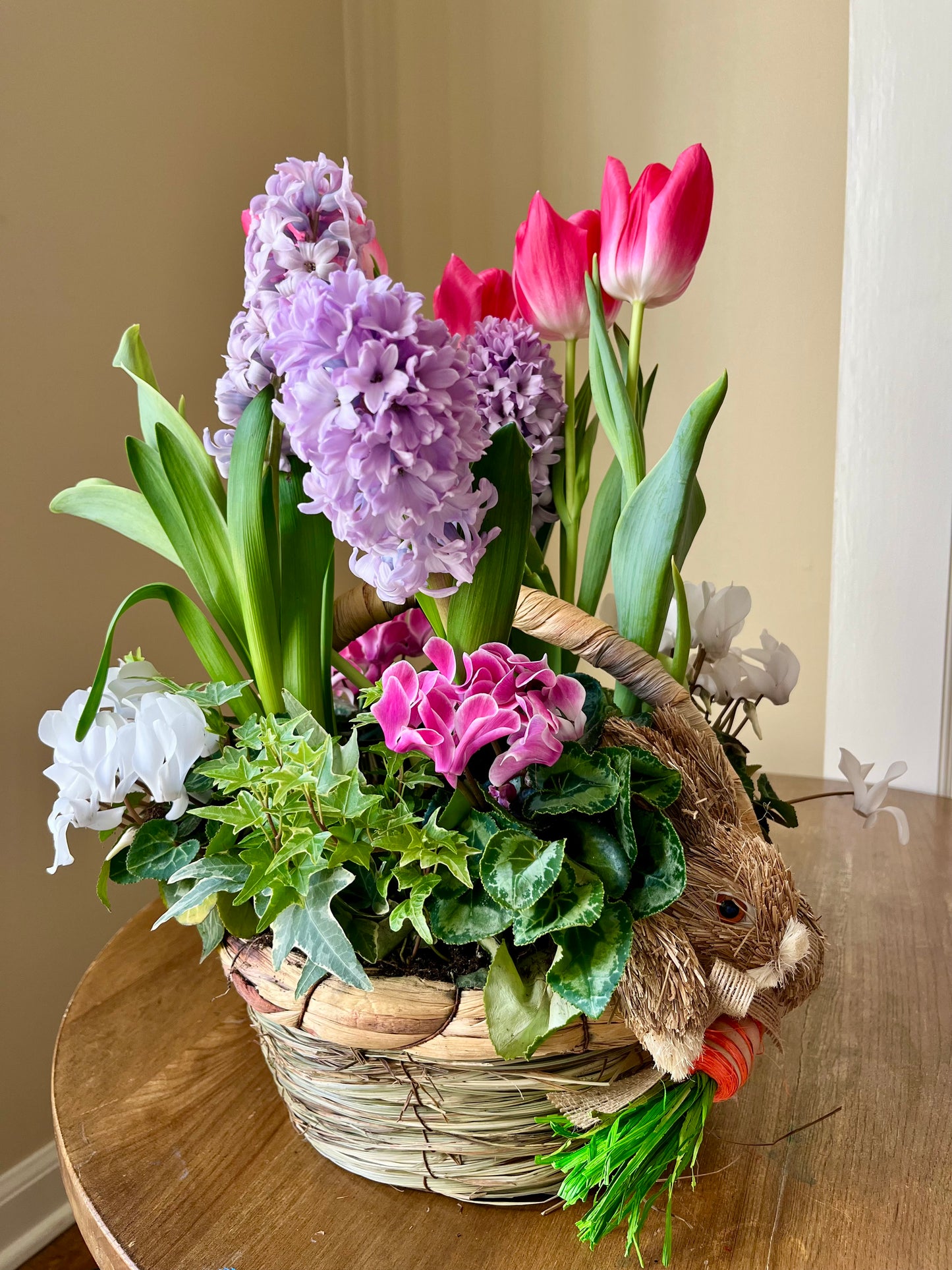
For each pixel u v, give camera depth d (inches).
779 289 46.1
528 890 14.9
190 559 20.7
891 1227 17.8
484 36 51.2
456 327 24.3
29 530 37.8
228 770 17.0
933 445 43.2
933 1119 21.0
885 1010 25.5
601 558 23.6
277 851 16.7
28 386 37.4
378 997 16.0
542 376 21.7
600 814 16.7
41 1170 41.2
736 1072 16.5
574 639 17.1
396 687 15.9
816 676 48.9
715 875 16.4
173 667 45.1
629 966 15.4
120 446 41.6
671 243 19.5
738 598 23.8
